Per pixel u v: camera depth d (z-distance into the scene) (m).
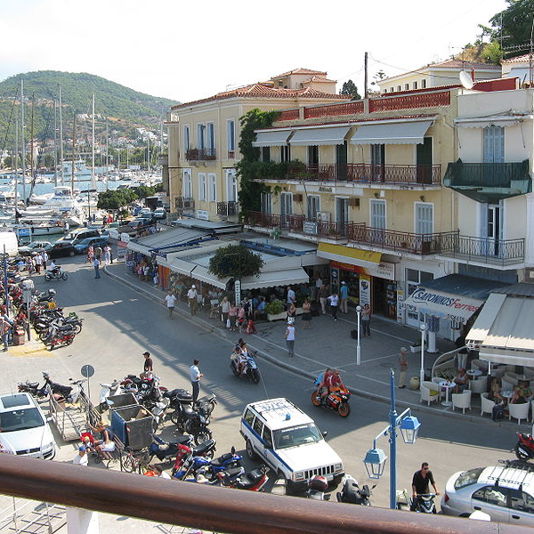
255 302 39.97
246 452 22.75
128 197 98.19
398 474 20.73
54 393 27.45
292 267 40.72
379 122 35.91
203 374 31.73
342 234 40.06
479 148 31.17
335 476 19.52
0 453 2.19
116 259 66.62
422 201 34.62
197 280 45.97
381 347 33.94
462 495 16.73
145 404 26.16
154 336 38.84
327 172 41.00
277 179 44.69
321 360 32.59
